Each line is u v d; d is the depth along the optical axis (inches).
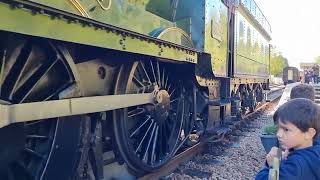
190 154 269.4
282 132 81.2
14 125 117.5
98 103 140.1
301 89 141.8
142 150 203.3
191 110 261.4
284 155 82.0
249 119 512.1
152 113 193.2
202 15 256.5
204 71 269.0
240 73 407.2
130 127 201.5
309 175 76.6
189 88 260.1
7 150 116.0
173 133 235.1
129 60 174.4
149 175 206.5
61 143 132.2
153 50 170.2
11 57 116.0
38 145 131.3
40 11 101.4
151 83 197.3
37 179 125.7
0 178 116.6
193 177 226.8
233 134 378.0
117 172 189.2
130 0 191.0
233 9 358.3
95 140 157.0
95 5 149.3
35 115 110.3
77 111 128.4
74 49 144.0
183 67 249.9
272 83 2085.4
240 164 268.8
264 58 657.0
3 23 92.0
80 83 136.8
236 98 387.5
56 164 130.8
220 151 303.7
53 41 124.9
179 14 264.1
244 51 432.5
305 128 77.8
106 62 164.4
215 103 282.7
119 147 176.2
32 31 100.7
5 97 116.5
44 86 129.2
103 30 131.0
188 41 242.5
